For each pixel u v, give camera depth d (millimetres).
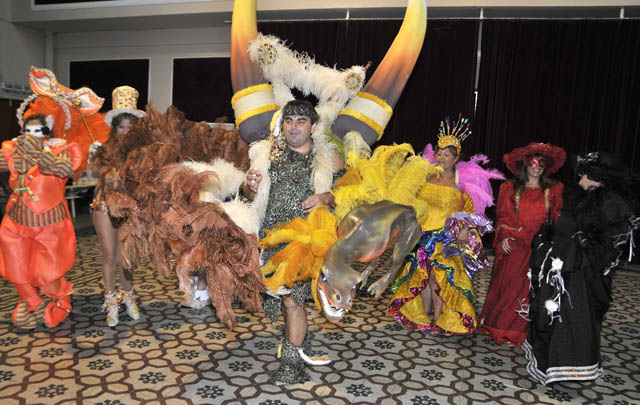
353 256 2258
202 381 2721
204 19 9016
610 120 7047
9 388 2535
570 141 7219
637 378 3051
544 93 7281
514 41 7324
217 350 3174
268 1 7887
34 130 3230
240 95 2947
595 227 2818
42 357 2941
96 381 2658
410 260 3545
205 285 3887
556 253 2861
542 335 2898
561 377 2807
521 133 7391
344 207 2449
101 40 10188
